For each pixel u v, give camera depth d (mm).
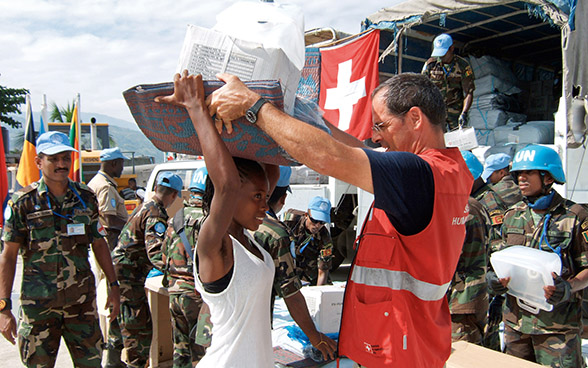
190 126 1529
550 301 2484
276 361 2939
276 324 3631
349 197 6312
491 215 3768
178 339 3012
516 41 6078
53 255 2896
